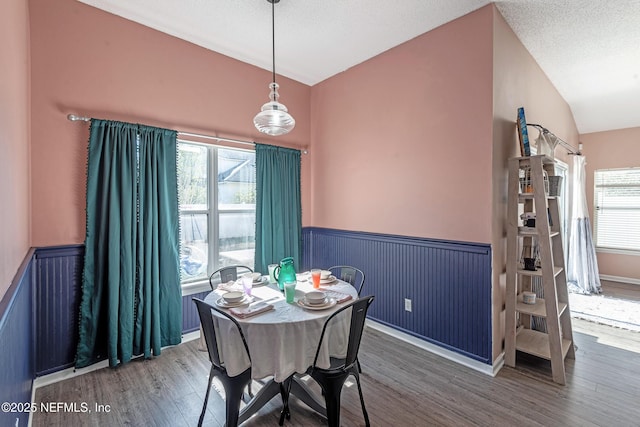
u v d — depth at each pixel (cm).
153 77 274
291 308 183
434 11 250
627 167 484
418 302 290
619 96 418
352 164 354
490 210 239
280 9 248
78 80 237
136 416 192
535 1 234
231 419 167
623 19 255
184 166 300
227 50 314
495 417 191
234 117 330
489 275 241
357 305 169
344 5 243
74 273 237
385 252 319
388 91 313
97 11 245
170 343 275
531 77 312
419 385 225
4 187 121
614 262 501
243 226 348
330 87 379
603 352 274
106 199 241
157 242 265
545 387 223
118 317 245
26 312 176
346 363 173
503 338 260
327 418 175
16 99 159
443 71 268
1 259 113
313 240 407
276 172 360
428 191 280
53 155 228
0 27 118
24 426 158
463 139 254
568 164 460
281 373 160
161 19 262
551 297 231
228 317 162
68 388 219
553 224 270
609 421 188
